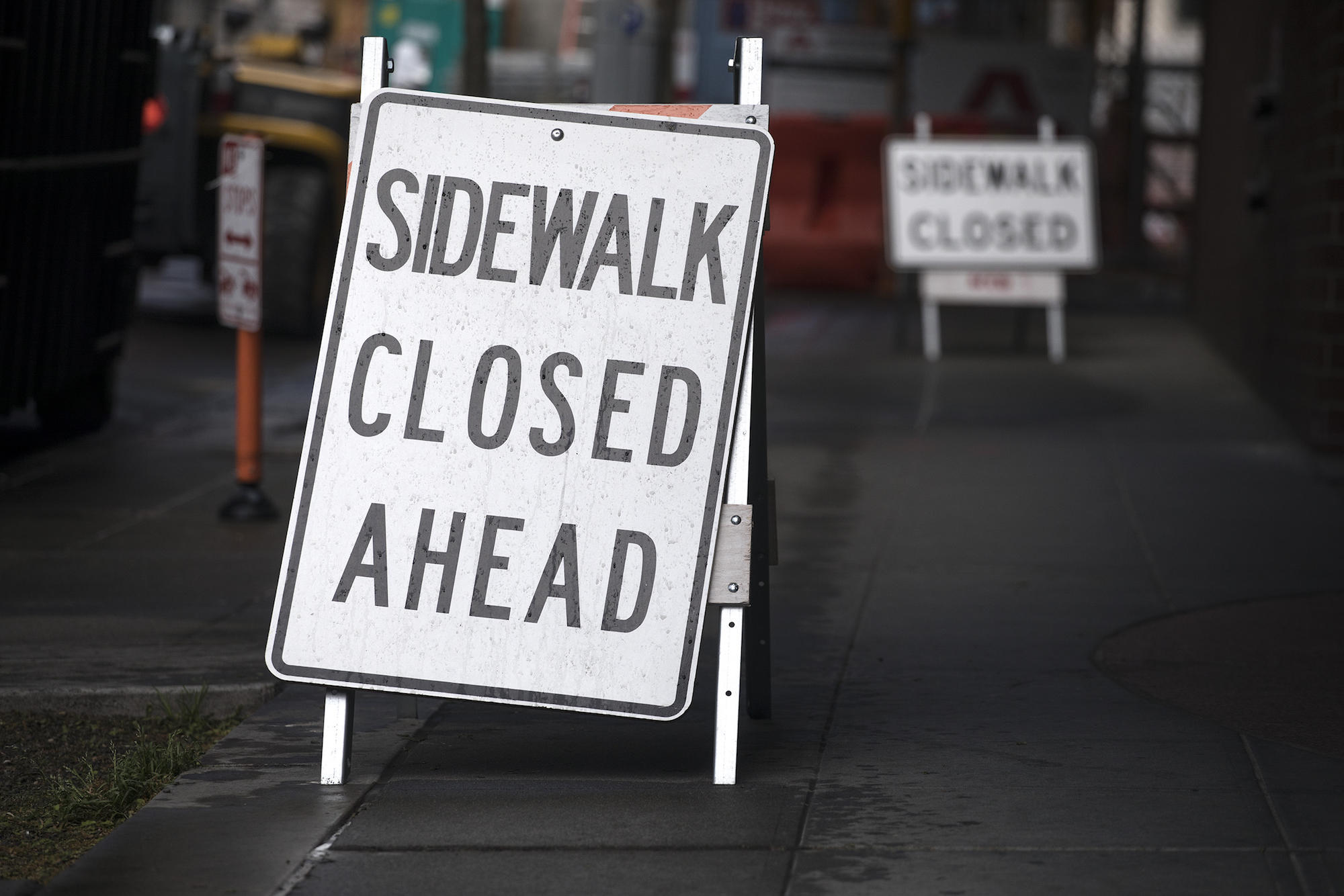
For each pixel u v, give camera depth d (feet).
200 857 46.39
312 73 184.75
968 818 49.06
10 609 75.87
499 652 51.06
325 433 51.67
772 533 57.52
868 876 44.60
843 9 303.07
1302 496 104.42
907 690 63.41
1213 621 74.08
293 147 175.83
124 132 124.06
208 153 174.09
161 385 151.43
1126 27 399.03
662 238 51.75
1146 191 323.57
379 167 52.26
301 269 178.09
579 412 51.49
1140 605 77.00
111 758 57.47
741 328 51.49
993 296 180.34
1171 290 278.05
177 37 168.96
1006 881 44.16
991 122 270.26
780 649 69.41
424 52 342.03
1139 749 55.67
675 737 57.82
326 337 51.93
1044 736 57.26
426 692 51.06
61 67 110.42
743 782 52.60
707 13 284.82
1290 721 59.00
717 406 51.42
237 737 57.67
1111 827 48.03
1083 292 271.08
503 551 51.29
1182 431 130.00
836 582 81.82
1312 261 117.60
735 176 51.83
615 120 52.06
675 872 45.03
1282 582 81.66
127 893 44.01
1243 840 46.88
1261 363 147.02
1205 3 209.36
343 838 47.85
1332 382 115.55
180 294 221.66
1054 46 271.28
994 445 123.75
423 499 51.49
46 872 47.26
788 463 115.96
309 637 51.29
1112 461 116.67
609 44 282.56
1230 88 178.60
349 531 51.44
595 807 50.39
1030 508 100.32
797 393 149.89
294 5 359.87
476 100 52.31
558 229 51.88
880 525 95.55
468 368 51.70
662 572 51.19
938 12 322.75
